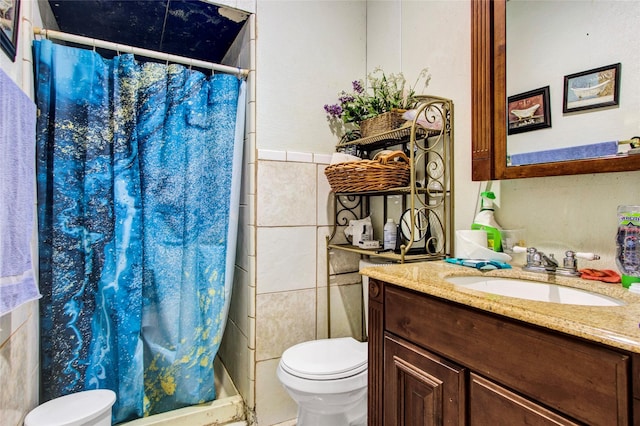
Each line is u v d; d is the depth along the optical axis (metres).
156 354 1.51
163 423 1.44
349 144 1.67
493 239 1.10
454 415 0.73
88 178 1.35
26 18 1.18
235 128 1.64
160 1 1.50
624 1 0.87
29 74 1.19
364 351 1.38
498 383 0.65
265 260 1.58
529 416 0.59
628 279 0.79
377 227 1.79
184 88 1.55
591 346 0.52
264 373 1.56
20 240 0.85
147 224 1.47
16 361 0.99
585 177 0.95
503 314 0.63
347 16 1.87
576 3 0.96
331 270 1.76
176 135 1.53
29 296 0.89
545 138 1.01
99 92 1.38
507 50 1.12
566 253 0.93
